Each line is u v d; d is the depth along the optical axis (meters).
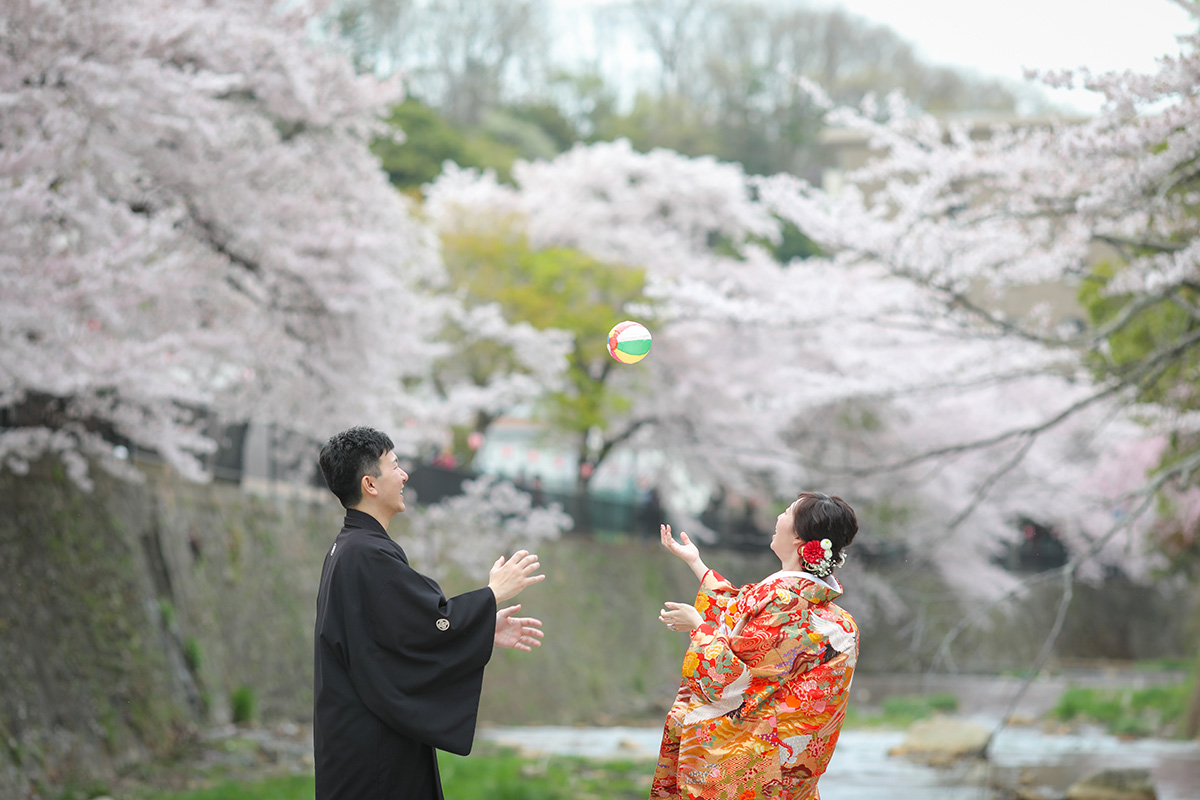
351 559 3.67
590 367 25.70
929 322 10.52
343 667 3.64
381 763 3.57
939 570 30.81
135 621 11.78
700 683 3.61
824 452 26.44
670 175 26.75
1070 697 21.44
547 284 23.84
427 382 23.61
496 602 3.73
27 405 10.49
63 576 10.53
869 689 27.41
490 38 59.78
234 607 14.76
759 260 25.02
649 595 27.83
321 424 13.09
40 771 8.84
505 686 20.45
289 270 11.23
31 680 9.29
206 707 12.74
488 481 21.66
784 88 58.81
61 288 7.95
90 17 7.86
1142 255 9.83
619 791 10.07
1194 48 7.10
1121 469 24.41
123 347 8.41
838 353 18.50
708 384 24.19
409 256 16.09
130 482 12.77
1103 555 36.16
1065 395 24.50
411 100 42.47
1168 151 7.34
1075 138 7.77
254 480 17.39
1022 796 10.01
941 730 14.15
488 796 9.09
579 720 22.05
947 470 25.75
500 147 44.97
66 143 7.74
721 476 27.42
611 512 28.20
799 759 3.57
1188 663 35.81
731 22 63.91
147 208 10.44
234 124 10.95
